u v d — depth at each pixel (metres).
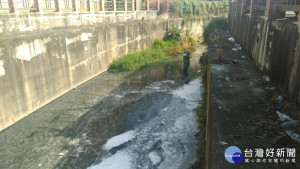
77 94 10.93
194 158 6.21
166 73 14.24
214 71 7.76
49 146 7.10
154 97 10.48
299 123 4.10
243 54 10.42
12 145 7.12
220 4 31.98
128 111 9.21
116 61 15.05
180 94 10.69
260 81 6.58
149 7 24.31
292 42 4.96
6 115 7.85
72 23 12.62
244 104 5.10
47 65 9.67
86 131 7.87
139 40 18.12
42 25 10.59
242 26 12.24
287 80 5.24
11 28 8.80
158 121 8.32
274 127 4.10
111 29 14.70
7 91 7.80
